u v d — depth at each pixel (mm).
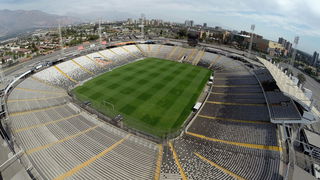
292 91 34219
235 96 46125
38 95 44531
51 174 21812
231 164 25406
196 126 35406
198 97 48969
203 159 26531
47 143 27125
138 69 69875
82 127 32312
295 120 30266
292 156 25781
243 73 61594
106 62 72562
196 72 68562
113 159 25094
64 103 42094
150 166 24688
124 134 31547
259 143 28766
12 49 104500
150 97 48188
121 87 53688
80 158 24703
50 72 56062
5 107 36250
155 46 95500
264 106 38656
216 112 40125
